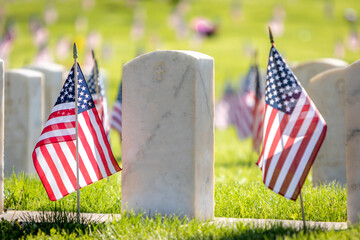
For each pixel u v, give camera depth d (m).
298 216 12.91
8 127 19.81
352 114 11.40
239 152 27.44
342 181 17.09
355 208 11.41
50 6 128.50
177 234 10.75
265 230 10.94
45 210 13.84
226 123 46.22
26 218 12.61
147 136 12.72
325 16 122.62
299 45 103.44
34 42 99.38
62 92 12.52
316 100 17.58
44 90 22.34
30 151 19.73
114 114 20.86
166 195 12.57
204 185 12.74
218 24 112.56
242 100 31.30
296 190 10.94
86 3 131.88
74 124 12.47
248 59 94.81
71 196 14.58
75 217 12.52
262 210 13.37
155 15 125.25
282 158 11.07
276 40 105.69
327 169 17.27
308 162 10.90
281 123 11.16
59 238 11.00
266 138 11.27
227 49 101.38
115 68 85.75
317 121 10.90
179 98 12.45
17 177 17.73
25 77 19.69
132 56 93.38
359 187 11.30
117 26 116.62
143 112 12.75
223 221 12.12
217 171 21.34
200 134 12.53
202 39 107.69
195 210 12.38
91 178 12.48
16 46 97.56
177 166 12.48
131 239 10.62
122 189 12.95
